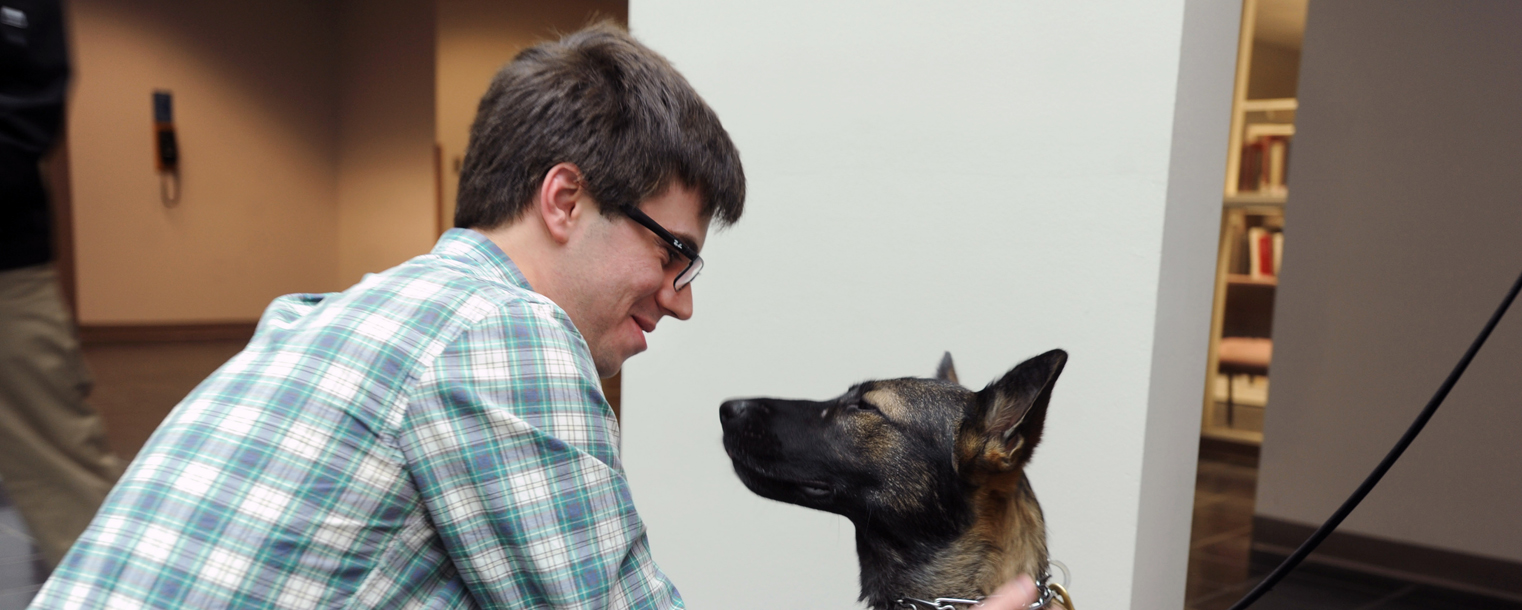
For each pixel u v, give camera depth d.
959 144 2.01
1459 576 4.04
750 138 2.37
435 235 10.28
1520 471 3.90
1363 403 4.25
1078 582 1.83
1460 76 3.97
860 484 1.84
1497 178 3.90
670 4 2.53
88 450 2.49
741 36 2.38
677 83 1.07
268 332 0.95
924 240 2.07
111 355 9.02
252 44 10.70
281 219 11.11
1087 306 1.83
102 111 9.75
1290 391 4.44
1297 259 4.40
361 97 11.04
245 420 0.83
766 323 2.34
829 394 2.23
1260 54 7.85
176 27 10.14
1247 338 7.30
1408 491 4.16
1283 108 6.91
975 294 1.99
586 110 0.99
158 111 10.09
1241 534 4.94
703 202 1.10
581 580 0.86
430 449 0.83
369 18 10.78
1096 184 1.82
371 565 0.84
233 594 0.79
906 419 1.79
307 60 11.12
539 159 1.00
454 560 0.85
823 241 2.24
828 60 2.22
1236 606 1.55
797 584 2.28
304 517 0.81
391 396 0.84
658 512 2.59
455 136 10.20
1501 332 3.92
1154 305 1.74
